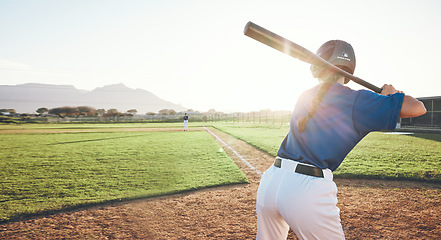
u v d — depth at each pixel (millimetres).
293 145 1267
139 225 3273
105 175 5902
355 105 1096
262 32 987
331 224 1146
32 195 4480
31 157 8477
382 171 5625
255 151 9555
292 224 1178
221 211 3709
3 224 3348
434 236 2803
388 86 1263
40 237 2977
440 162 6496
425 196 4156
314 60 1072
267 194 1271
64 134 18969
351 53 1304
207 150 9844
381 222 3201
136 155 8773
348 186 4801
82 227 3238
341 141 1137
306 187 1127
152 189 4750
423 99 18156
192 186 4906
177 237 2926
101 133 20141
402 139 12195
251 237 2902
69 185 5090
